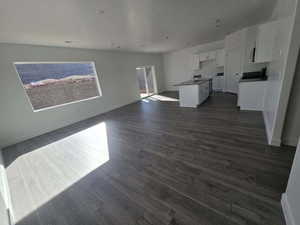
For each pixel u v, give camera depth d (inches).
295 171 41.6
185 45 267.7
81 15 98.0
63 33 127.5
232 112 156.5
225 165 75.3
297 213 39.2
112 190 68.5
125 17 110.5
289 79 70.7
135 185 69.7
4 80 133.9
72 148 119.5
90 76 227.8
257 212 49.6
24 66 166.7
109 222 53.2
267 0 110.0
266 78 147.4
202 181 66.6
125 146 111.0
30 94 171.5
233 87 239.1
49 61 162.1
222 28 179.3
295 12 60.8
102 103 226.2
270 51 117.2
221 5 110.0
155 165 83.0
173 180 69.6
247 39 193.9
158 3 94.5
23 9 80.6
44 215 60.4
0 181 70.1
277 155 77.3
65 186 76.0
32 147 131.1
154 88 352.5
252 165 72.6
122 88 258.2
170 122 151.3
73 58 184.5
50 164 99.7
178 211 53.7
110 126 162.4
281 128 81.7
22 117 146.9
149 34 165.9
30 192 75.1
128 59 266.5
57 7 83.7
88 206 61.5
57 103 196.4
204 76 302.8
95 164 92.1
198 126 131.0
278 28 96.1
